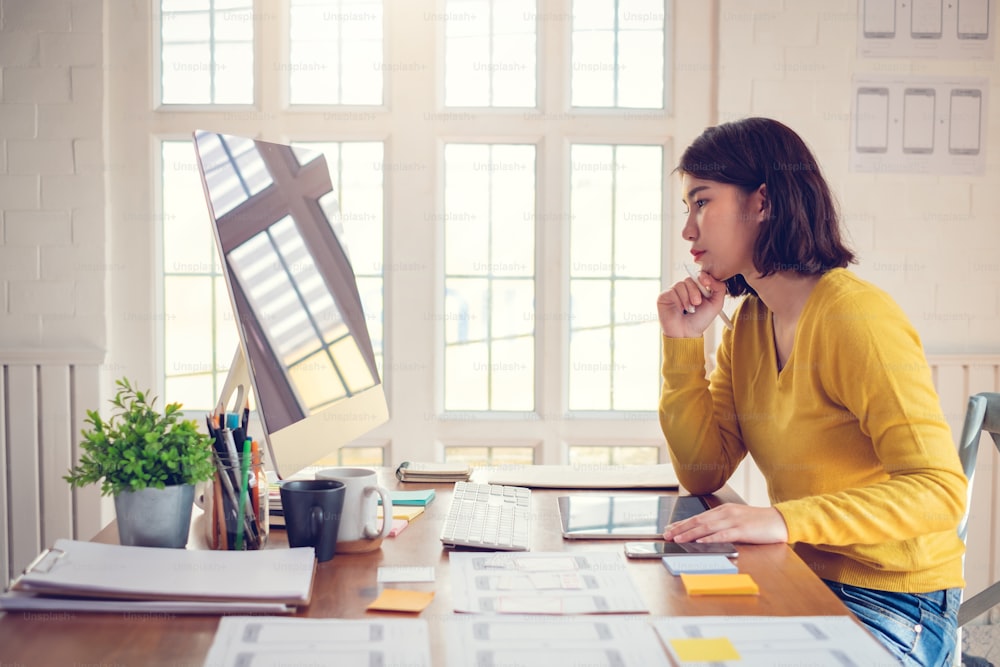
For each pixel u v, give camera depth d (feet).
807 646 2.78
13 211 9.07
